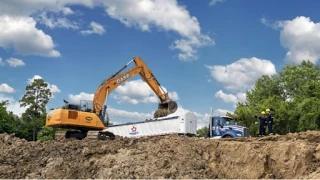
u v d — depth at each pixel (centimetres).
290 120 4522
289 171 1706
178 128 2745
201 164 1939
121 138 2412
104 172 1964
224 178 1864
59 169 2064
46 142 2516
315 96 4853
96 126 2622
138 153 2092
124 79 2864
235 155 1934
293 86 5762
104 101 2767
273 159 1786
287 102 4922
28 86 7012
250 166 1838
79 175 2011
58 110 2547
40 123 6544
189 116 2773
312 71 5700
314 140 1909
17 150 2359
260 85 5938
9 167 2136
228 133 2677
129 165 1970
